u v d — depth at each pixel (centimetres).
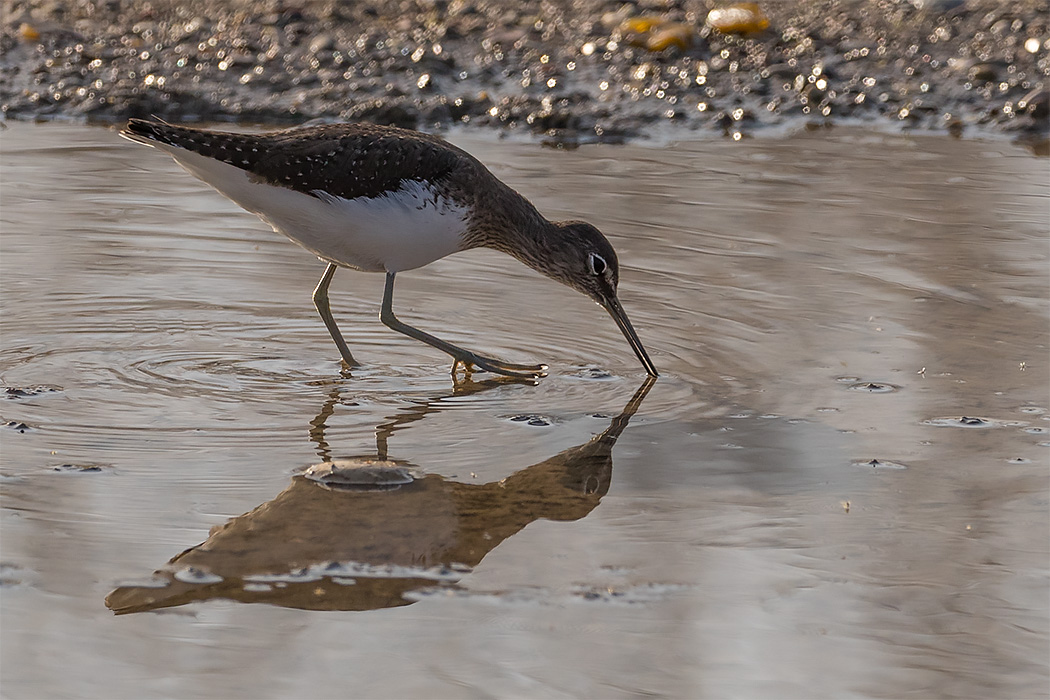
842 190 1680
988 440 972
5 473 870
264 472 895
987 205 1611
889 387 1084
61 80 2070
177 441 945
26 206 1537
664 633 702
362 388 1088
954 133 2033
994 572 770
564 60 2302
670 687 650
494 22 2494
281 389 1075
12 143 1803
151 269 1367
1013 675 666
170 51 2233
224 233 1495
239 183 1091
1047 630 710
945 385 1084
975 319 1241
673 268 1393
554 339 1221
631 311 1284
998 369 1120
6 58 2156
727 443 971
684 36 2352
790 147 1917
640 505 862
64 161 1734
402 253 1141
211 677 650
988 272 1373
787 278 1361
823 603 736
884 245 1459
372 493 870
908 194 1662
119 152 1786
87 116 1967
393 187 1106
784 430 995
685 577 764
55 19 2375
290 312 1279
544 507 859
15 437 934
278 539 797
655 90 2167
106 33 2317
